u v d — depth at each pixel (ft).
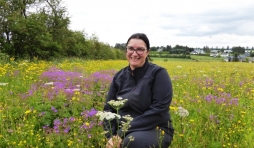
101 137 12.34
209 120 15.24
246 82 31.30
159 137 9.96
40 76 27.81
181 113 11.42
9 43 70.74
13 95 19.83
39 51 73.56
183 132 13.01
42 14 80.28
